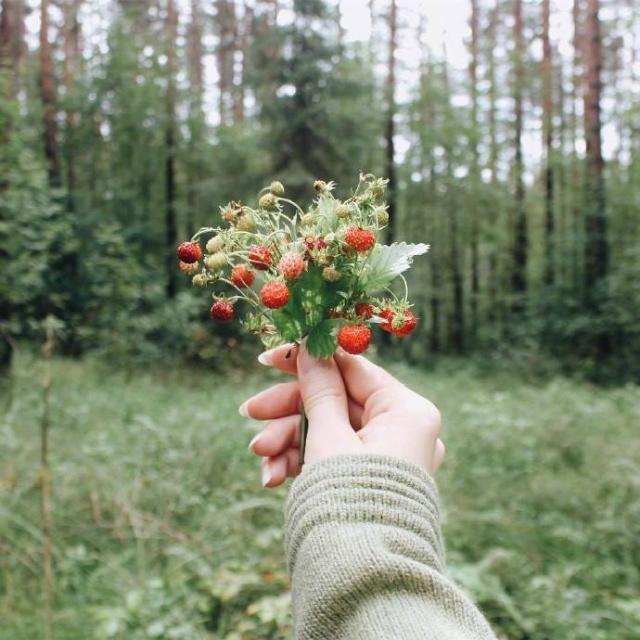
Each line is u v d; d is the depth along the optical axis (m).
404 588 0.68
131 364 11.02
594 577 3.48
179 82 22.03
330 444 0.90
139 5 23.64
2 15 11.99
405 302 1.14
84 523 3.79
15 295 9.01
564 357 14.95
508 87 22.39
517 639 2.99
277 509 4.00
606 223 17.02
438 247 24.11
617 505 4.29
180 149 20.77
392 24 19.88
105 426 6.01
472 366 15.50
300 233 1.19
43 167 10.14
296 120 13.43
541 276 20.75
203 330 11.85
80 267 13.02
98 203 20.36
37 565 3.39
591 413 7.16
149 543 3.58
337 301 1.11
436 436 0.94
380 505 0.77
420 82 23.75
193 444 4.91
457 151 23.56
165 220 20.62
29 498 3.96
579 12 22.06
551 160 20.11
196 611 3.06
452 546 3.73
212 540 3.63
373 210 1.15
